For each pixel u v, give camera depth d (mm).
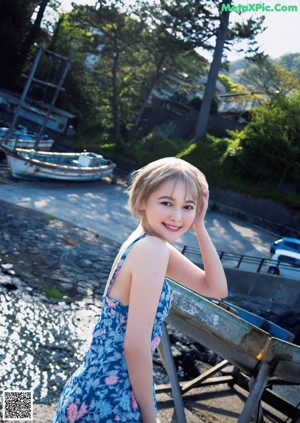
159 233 1847
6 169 28562
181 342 12516
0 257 15812
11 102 42688
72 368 10484
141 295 1704
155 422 1761
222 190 35125
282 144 34438
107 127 43812
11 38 42688
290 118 35000
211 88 39906
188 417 5621
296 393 8492
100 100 44688
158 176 1833
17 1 42156
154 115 46969
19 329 11609
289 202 33062
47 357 10656
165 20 38719
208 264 2139
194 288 2180
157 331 1834
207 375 6309
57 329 12109
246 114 45000
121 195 30406
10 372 9648
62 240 19141
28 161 26594
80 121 45562
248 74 62750
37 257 16703
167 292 1867
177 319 4664
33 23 47094
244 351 4273
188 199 1842
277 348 4133
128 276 1782
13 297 13219
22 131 35812
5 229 18609
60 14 47375
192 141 40531
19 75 45281
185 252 20953
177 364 11633
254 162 34781
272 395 5891
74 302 13984
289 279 19219
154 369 11008
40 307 13047
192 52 41531
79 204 25516
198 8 37844
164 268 1752
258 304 18922
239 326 4273
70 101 46188
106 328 1840
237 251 25062
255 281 19047
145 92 42562
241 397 6316
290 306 19250
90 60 53344
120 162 39625
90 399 1798
